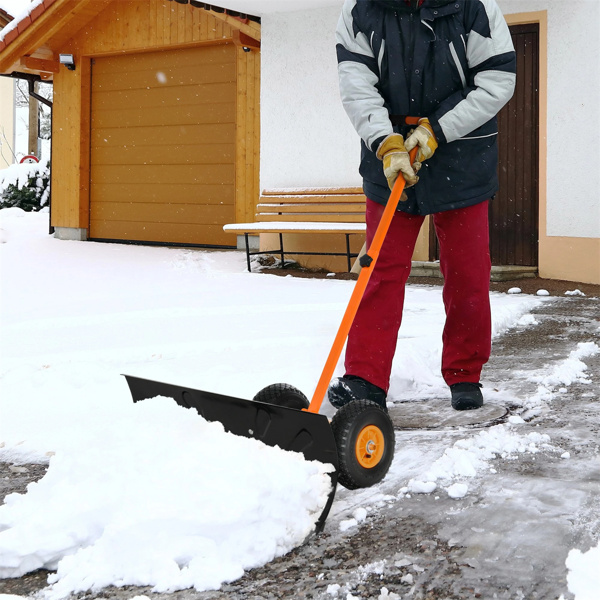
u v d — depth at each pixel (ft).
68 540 6.16
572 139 26.71
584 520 6.69
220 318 19.58
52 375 12.39
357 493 7.57
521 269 27.50
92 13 42.86
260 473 6.45
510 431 9.52
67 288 26.50
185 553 5.97
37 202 58.70
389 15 9.88
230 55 39.91
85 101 44.96
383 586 5.67
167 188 42.52
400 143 9.37
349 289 25.30
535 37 27.76
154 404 7.88
